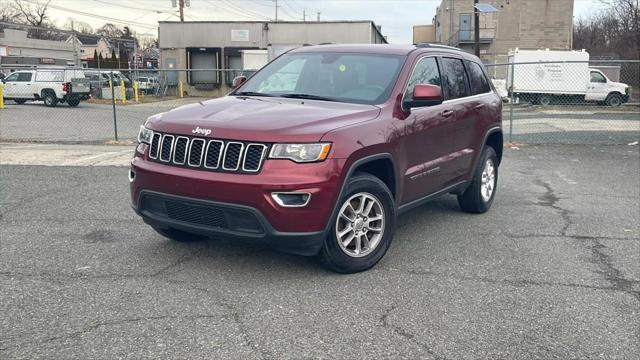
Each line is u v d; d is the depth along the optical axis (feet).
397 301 13.83
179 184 14.43
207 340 11.60
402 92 17.22
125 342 11.44
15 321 12.30
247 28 137.39
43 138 48.44
